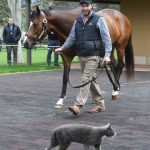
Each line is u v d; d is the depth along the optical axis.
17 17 29.69
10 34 23.25
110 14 12.12
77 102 9.55
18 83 15.42
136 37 25.19
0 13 55.31
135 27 25.22
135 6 25.19
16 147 7.12
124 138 7.76
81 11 9.85
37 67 21.78
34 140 7.55
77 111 9.48
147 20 24.83
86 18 9.51
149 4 24.73
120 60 12.43
